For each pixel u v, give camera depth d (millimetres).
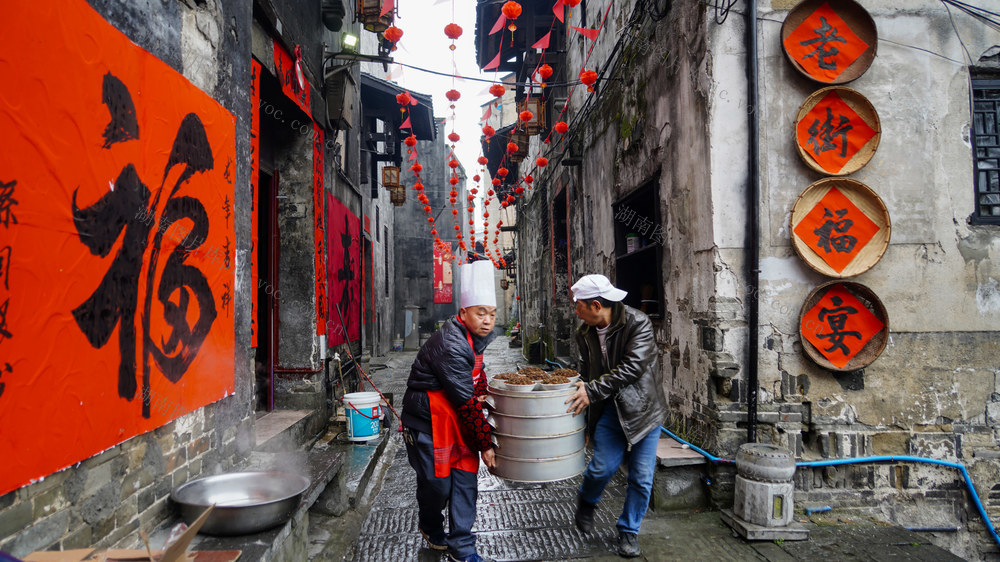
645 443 3191
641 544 3412
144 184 2314
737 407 3932
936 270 4004
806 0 3916
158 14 2480
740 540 3461
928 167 4031
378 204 15453
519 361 13977
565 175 9602
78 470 1957
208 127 2898
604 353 3348
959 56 4078
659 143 4961
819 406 3943
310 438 5016
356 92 8219
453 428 2914
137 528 2283
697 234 4191
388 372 12070
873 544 3395
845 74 3967
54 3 1805
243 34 3430
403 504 4137
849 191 3928
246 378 3420
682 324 4531
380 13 5410
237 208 3303
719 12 3957
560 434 2725
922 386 3982
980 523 3947
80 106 1929
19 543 1698
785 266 3957
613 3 6453
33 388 1707
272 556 2242
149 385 2336
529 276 14617
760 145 3959
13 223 1641
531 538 3506
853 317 3938
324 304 5707
